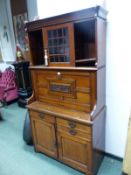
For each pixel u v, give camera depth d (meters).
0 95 3.71
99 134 1.76
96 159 1.75
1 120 3.22
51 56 1.74
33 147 2.31
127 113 1.76
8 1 3.87
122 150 1.92
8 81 4.04
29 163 2.02
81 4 1.72
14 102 4.20
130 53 1.58
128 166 1.62
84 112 1.69
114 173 1.81
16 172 1.89
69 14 1.45
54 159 2.05
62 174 1.82
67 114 1.68
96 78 1.51
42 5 2.01
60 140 1.82
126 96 1.71
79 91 1.66
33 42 1.91
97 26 1.38
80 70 1.56
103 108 1.80
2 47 4.47
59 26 1.57
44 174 1.84
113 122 1.88
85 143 1.62
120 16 1.53
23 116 3.38
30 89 3.76
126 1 1.48
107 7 1.57
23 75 3.63
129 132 1.54
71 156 1.80
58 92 1.82
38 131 2.01
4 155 2.18
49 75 1.83
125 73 1.66
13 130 2.83
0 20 4.20
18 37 3.94
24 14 3.63
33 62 1.95
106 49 1.68
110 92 1.79
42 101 2.03
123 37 1.57
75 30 1.63
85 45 1.80
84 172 1.77
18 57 3.87
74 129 1.64
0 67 4.72
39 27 1.71
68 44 1.58
